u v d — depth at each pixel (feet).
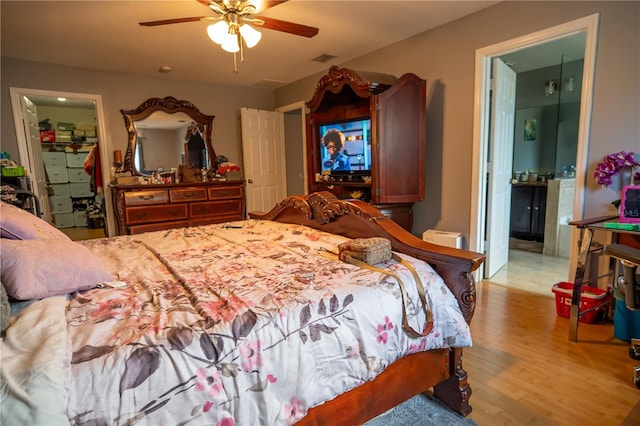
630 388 5.82
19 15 9.37
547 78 16.31
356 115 12.86
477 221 10.80
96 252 6.44
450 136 11.13
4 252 3.84
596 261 8.36
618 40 7.65
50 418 2.41
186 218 15.12
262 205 18.11
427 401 5.60
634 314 7.02
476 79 10.24
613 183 7.89
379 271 4.77
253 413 3.27
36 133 14.88
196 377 3.05
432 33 11.21
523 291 10.31
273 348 3.49
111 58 13.17
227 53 12.86
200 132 17.07
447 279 5.04
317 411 3.92
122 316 3.59
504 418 5.20
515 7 9.24
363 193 12.08
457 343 4.85
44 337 2.94
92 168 17.94
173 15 9.57
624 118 7.69
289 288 4.27
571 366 6.47
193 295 4.14
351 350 3.96
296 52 13.04
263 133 17.98
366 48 12.85
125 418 2.74
